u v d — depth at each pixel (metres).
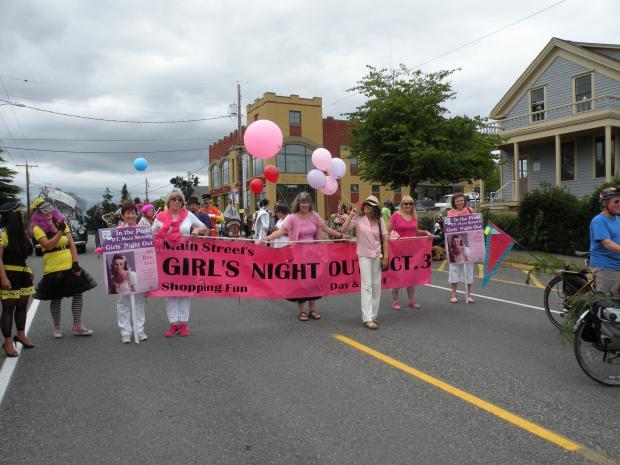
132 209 6.41
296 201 7.38
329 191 11.93
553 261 6.79
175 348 6.02
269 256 7.18
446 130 18.42
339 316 7.68
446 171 18.42
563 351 5.71
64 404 4.33
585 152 23.78
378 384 4.69
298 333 6.62
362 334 6.52
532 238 16.73
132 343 6.28
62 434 3.76
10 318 5.77
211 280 6.80
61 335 6.63
